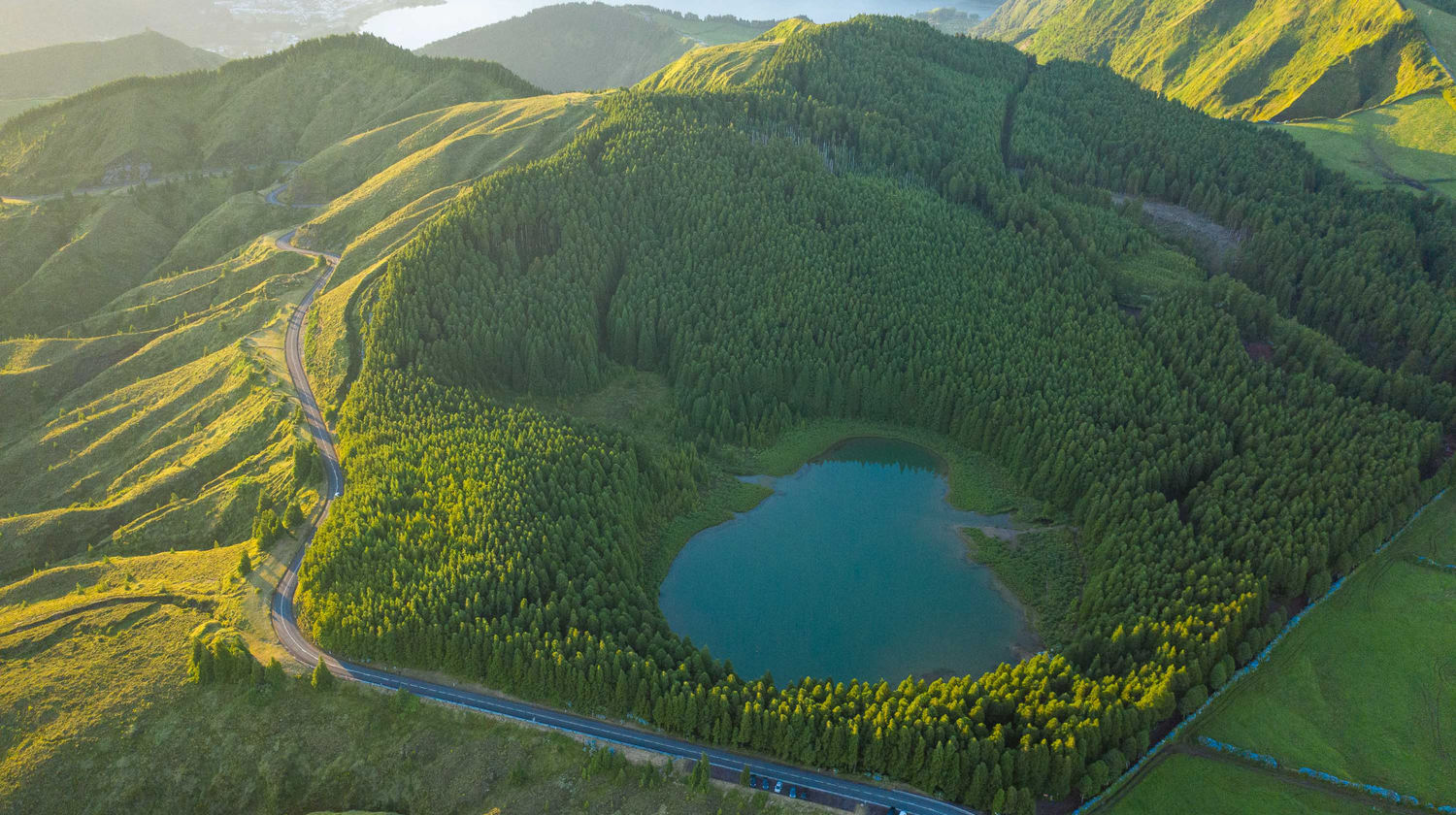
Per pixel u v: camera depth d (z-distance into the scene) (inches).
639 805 4133.9
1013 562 6117.1
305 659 4943.4
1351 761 4520.2
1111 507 5940.0
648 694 4527.6
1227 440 6402.6
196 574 5684.1
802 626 5620.1
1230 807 4269.2
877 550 6304.1
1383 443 6304.1
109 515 6619.1
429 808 4281.5
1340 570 5492.1
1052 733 4190.5
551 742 4434.1
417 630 4790.8
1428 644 5172.2
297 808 4382.4
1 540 6373.0
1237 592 5093.5
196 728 4579.2
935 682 4537.4
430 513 5649.6
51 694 4722.0
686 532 6451.8
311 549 5487.2
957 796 4158.5
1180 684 4574.3
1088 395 6850.4
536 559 5191.9
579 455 6264.8
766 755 4387.3
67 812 4338.1
